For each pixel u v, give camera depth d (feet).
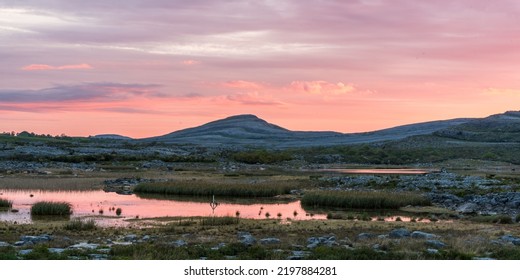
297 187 304.30
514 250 107.76
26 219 175.63
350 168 598.75
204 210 209.46
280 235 135.23
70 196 255.29
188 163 570.05
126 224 162.81
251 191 267.80
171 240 124.36
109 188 293.43
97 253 102.47
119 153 629.51
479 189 256.93
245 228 148.87
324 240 123.24
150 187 279.08
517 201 212.84
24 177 352.28
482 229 153.07
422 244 113.29
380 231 144.56
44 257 94.99
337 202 228.63
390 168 606.96
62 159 521.24
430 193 255.09
